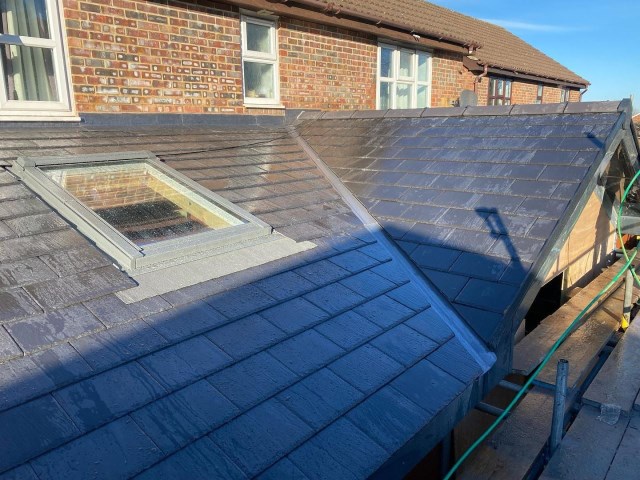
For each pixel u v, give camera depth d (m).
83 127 5.59
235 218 3.99
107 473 1.78
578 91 21.11
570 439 3.51
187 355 2.45
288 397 2.38
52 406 1.98
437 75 11.47
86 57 5.58
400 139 6.23
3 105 5.06
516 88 16.42
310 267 3.61
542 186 4.30
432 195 4.79
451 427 2.83
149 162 4.69
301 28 8.02
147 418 2.05
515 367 4.33
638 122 13.51
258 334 2.74
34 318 2.42
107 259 3.02
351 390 2.54
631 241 9.66
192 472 1.89
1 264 2.75
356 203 5.01
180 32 6.38
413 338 3.10
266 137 6.96
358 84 9.25
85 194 3.75
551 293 6.52
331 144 6.68
